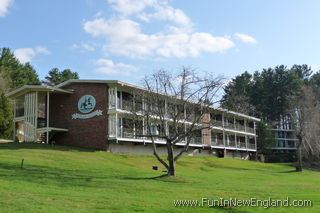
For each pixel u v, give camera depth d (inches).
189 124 1321.4
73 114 1573.6
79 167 1005.2
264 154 2842.0
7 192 556.1
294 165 2313.0
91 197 569.6
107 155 1378.0
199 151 2021.4
